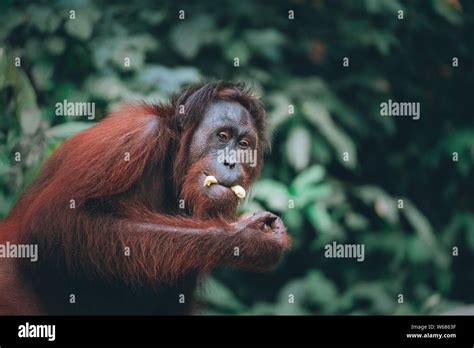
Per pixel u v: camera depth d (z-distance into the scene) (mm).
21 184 3166
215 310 3789
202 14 4031
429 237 4121
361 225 4074
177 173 2496
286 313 3818
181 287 2559
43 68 3668
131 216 2420
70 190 2404
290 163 3947
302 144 3861
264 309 3799
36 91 3672
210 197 2461
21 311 2473
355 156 4109
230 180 2475
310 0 4242
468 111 4547
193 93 2537
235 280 4188
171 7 4035
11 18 3682
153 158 2477
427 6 4445
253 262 2410
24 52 3682
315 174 3898
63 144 2613
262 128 2586
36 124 3180
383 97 4309
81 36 3680
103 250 2393
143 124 2471
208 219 2467
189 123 2500
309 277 3971
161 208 2508
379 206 4098
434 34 4496
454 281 4508
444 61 4527
